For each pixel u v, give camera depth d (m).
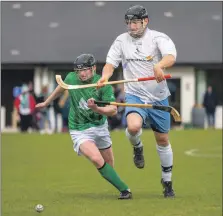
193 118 97.81
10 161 50.75
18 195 31.61
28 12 115.50
